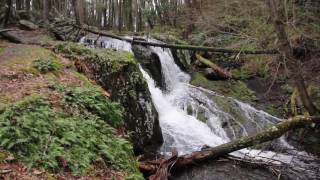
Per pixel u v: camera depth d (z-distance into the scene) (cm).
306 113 1275
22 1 2853
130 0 3666
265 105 1597
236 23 1562
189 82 1767
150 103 1073
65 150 595
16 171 509
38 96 707
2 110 622
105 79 977
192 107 1437
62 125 645
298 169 998
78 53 1070
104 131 725
